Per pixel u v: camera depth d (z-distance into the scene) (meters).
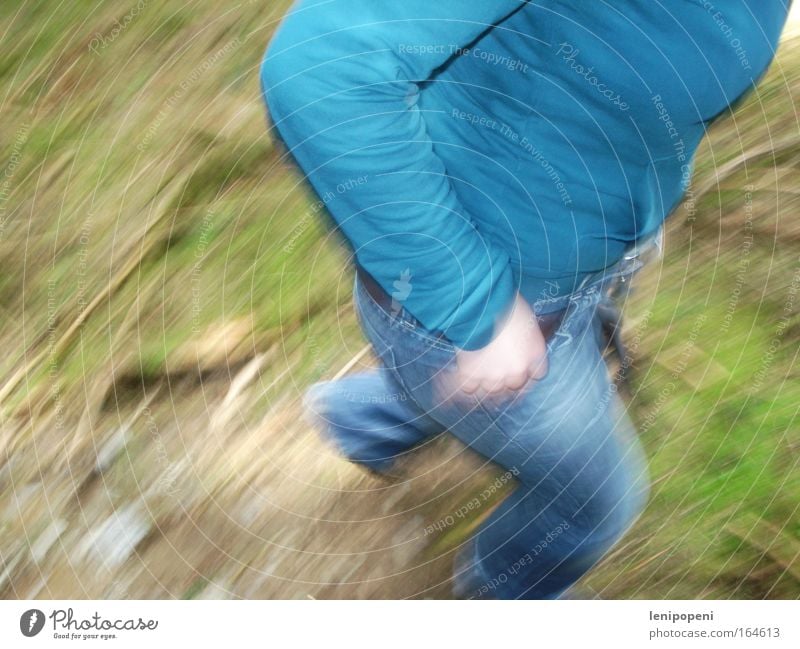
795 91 2.32
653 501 1.74
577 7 0.94
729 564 1.67
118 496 1.88
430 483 1.79
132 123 2.42
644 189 1.10
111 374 2.03
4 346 2.12
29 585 1.78
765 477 1.75
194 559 1.79
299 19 0.89
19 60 2.59
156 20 2.62
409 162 0.95
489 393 1.17
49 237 2.25
